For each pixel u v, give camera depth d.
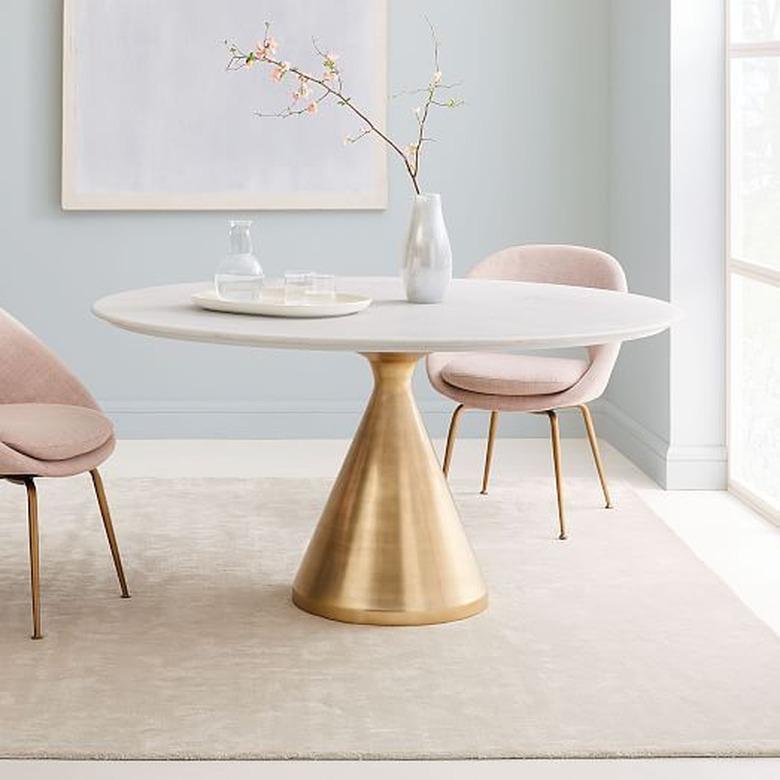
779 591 4.47
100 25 6.58
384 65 6.65
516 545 4.89
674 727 3.37
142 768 3.17
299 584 4.25
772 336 5.30
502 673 3.72
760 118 5.39
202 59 6.61
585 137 6.79
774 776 3.16
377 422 4.21
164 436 6.80
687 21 5.70
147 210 6.69
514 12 6.72
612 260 5.18
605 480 5.41
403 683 3.65
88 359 6.77
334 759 3.22
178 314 4.04
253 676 3.69
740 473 5.69
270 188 6.68
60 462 4.00
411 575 4.11
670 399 5.81
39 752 3.22
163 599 4.30
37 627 3.95
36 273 6.72
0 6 6.59
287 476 6.02
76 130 6.62
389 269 6.78
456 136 6.75
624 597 4.34
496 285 4.82
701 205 5.74
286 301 4.18
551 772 3.17
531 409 4.89
